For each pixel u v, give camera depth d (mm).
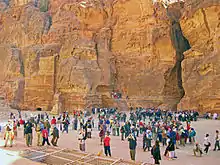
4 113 35125
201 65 30250
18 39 48344
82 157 11641
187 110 29859
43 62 40625
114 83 40000
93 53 39031
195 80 30703
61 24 43781
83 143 13875
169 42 36812
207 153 14523
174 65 36562
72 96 35906
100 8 42094
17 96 42344
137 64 38938
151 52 37938
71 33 42094
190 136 16844
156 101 36062
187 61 32250
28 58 43625
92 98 35500
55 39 43344
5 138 14961
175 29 38281
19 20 49531
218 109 27844
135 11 39750
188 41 36125
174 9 38938
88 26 42594
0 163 10852
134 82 38625
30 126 15359
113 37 41781
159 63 37500
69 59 37750
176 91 37344
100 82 37594
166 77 36844
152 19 38031
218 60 28875
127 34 40344
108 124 21891
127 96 38562
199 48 31906
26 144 15297
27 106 41438
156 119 24422
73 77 36062
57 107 35594
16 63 44719
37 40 46094
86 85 35406
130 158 13094
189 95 30969
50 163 11227
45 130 15055
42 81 40312
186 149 15477
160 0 38250
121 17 41156
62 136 19703
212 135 19016
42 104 39938
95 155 11969
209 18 30859
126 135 18453
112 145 16516
